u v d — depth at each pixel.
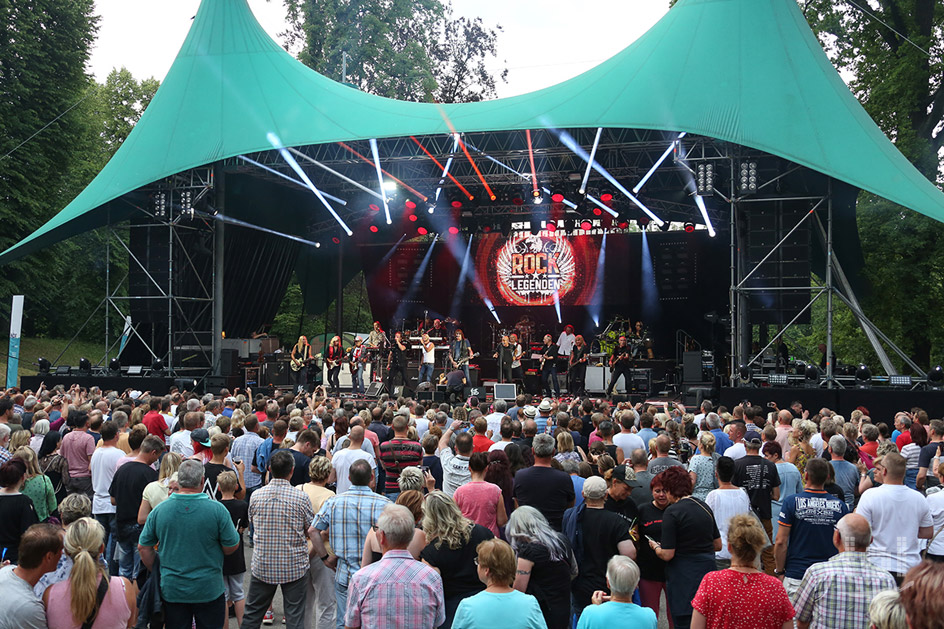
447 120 19.91
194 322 23.38
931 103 29.72
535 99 20.36
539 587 5.46
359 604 4.62
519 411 10.89
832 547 6.19
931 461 8.43
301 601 6.34
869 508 6.04
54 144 36.50
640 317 29.41
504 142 21.06
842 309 30.12
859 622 4.75
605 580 6.01
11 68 34.66
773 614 4.51
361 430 7.88
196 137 21.34
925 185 18.92
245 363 25.47
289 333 45.91
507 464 7.14
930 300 28.05
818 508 6.23
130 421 10.70
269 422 9.92
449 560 5.20
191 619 5.87
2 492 6.37
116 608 4.57
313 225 28.94
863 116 20.06
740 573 4.61
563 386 26.39
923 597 2.78
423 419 10.88
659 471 7.28
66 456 8.95
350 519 6.18
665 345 29.23
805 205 19.44
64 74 36.41
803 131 18.28
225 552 5.97
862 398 17.31
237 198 24.69
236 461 9.16
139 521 6.66
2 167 33.59
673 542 5.94
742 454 8.38
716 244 28.22
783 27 19.88
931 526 6.07
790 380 19.48
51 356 37.66
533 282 29.92
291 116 21.09
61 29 36.16
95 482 8.28
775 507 8.94
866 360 30.61
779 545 6.31
